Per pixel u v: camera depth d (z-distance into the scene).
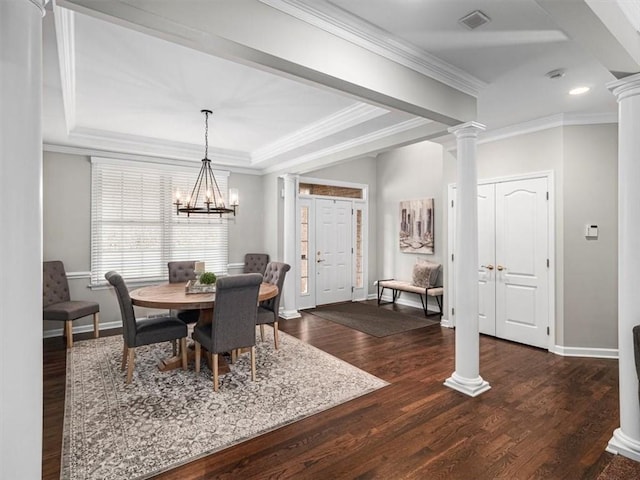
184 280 4.88
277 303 4.11
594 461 2.09
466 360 3.01
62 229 4.69
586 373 3.37
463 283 3.04
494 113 3.75
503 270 4.43
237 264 6.11
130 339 3.15
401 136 3.76
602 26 1.67
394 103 2.53
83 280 4.82
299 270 6.11
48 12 1.68
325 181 6.55
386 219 7.09
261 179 6.38
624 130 2.17
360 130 3.98
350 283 7.01
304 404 2.77
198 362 3.35
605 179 3.76
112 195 5.03
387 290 6.95
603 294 3.79
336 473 1.99
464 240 3.04
